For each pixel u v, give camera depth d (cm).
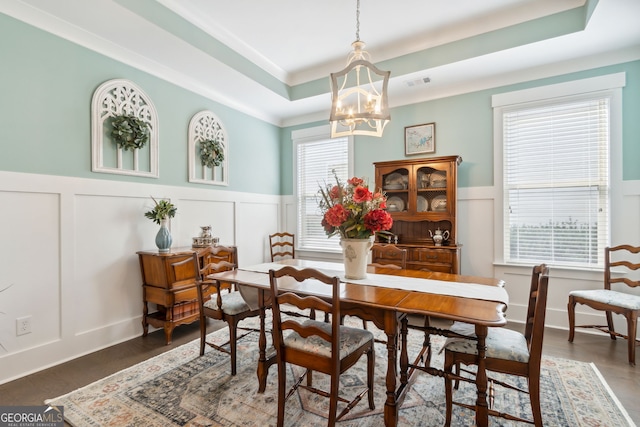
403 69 331
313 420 173
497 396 194
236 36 314
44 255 234
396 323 163
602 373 220
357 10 255
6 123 215
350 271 211
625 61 284
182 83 338
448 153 364
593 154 300
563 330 300
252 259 438
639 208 280
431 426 168
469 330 183
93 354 255
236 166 412
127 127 279
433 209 356
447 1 262
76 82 252
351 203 206
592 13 231
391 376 159
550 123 318
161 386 205
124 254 287
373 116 199
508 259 338
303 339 167
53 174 239
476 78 341
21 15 221
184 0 258
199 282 244
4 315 214
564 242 314
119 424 169
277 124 488
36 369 227
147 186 304
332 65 376
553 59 301
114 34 257
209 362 239
